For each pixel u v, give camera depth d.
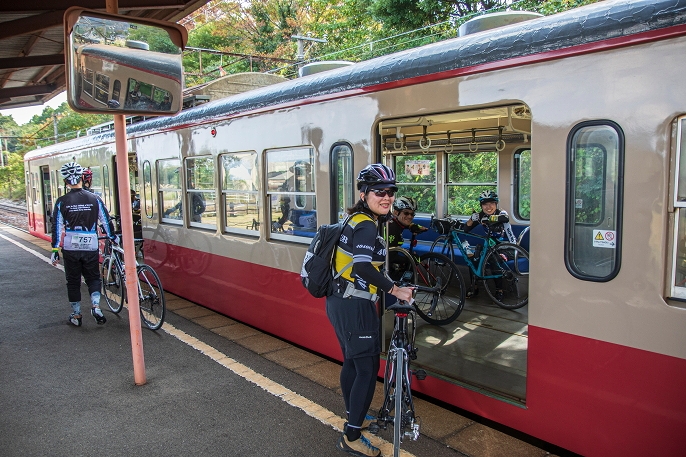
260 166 5.07
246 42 24.30
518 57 2.95
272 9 23.20
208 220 6.17
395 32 13.49
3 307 6.71
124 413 3.71
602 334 2.69
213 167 5.87
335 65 4.86
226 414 3.67
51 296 7.33
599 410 2.73
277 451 3.19
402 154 7.50
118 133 3.97
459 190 7.03
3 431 3.47
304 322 4.72
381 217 2.99
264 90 5.04
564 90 2.78
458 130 6.25
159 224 7.24
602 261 2.70
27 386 4.20
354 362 3.00
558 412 2.91
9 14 6.52
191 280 6.55
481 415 3.31
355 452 3.01
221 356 4.80
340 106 4.11
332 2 22.00
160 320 5.52
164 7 6.36
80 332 5.62
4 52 9.46
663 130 2.44
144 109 3.84
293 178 4.74
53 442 3.32
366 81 3.85
